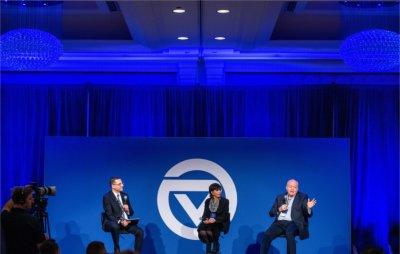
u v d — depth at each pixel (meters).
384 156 12.78
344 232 10.48
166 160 10.57
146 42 11.45
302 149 10.56
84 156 10.62
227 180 10.53
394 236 12.74
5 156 12.84
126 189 10.56
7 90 12.88
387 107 12.82
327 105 12.82
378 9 10.17
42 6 10.13
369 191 12.73
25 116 12.87
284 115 12.81
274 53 12.53
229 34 10.77
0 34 10.80
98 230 10.55
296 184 9.56
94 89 12.88
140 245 9.62
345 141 10.55
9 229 6.71
